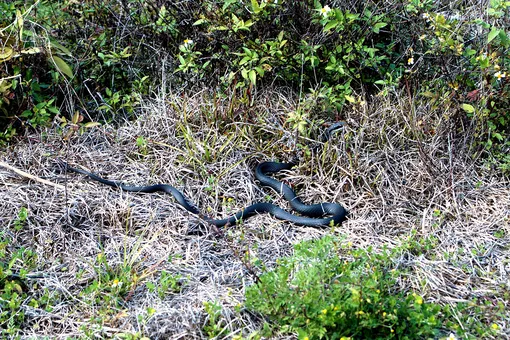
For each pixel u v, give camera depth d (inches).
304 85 283.9
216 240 211.8
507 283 185.0
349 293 165.5
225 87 279.4
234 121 261.7
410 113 251.6
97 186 234.8
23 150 250.4
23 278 188.1
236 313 173.3
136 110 280.1
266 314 171.9
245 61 256.7
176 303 180.5
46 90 281.4
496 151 248.1
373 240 210.1
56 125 267.0
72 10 293.4
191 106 269.9
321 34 269.6
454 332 168.1
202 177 241.4
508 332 167.2
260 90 281.6
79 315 178.2
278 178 248.2
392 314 164.9
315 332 160.2
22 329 173.8
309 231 217.8
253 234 215.6
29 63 269.4
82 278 191.6
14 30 264.1
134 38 292.7
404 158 245.3
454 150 244.7
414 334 164.4
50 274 192.7
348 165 239.8
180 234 213.6
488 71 238.8
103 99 277.1
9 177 235.6
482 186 232.8
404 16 272.1
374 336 165.2
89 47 287.6
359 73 272.1
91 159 249.4
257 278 174.9
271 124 262.7
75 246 207.2
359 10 274.7
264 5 254.1
